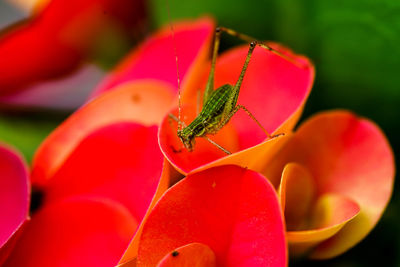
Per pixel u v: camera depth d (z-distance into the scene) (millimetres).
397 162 152
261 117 137
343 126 138
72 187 139
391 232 144
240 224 126
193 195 127
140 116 143
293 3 151
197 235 127
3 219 138
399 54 147
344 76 151
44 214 137
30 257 136
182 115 135
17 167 138
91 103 143
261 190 125
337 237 134
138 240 127
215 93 140
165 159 128
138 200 135
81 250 135
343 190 137
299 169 133
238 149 137
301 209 136
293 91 135
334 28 149
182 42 152
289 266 138
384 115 152
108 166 138
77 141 141
